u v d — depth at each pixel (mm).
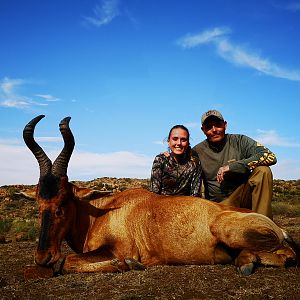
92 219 2549
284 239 2268
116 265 2254
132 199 2516
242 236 2162
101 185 14055
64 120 2432
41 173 2416
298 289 1808
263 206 2613
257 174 2629
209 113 2752
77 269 2277
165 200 2434
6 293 1983
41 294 1934
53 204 2330
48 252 2266
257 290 1798
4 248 3996
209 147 2836
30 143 2432
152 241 2355
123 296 1786
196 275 2055
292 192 12898
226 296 1748
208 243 2268
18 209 10062
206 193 2867
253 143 2754
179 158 2711
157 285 1923
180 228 2312
